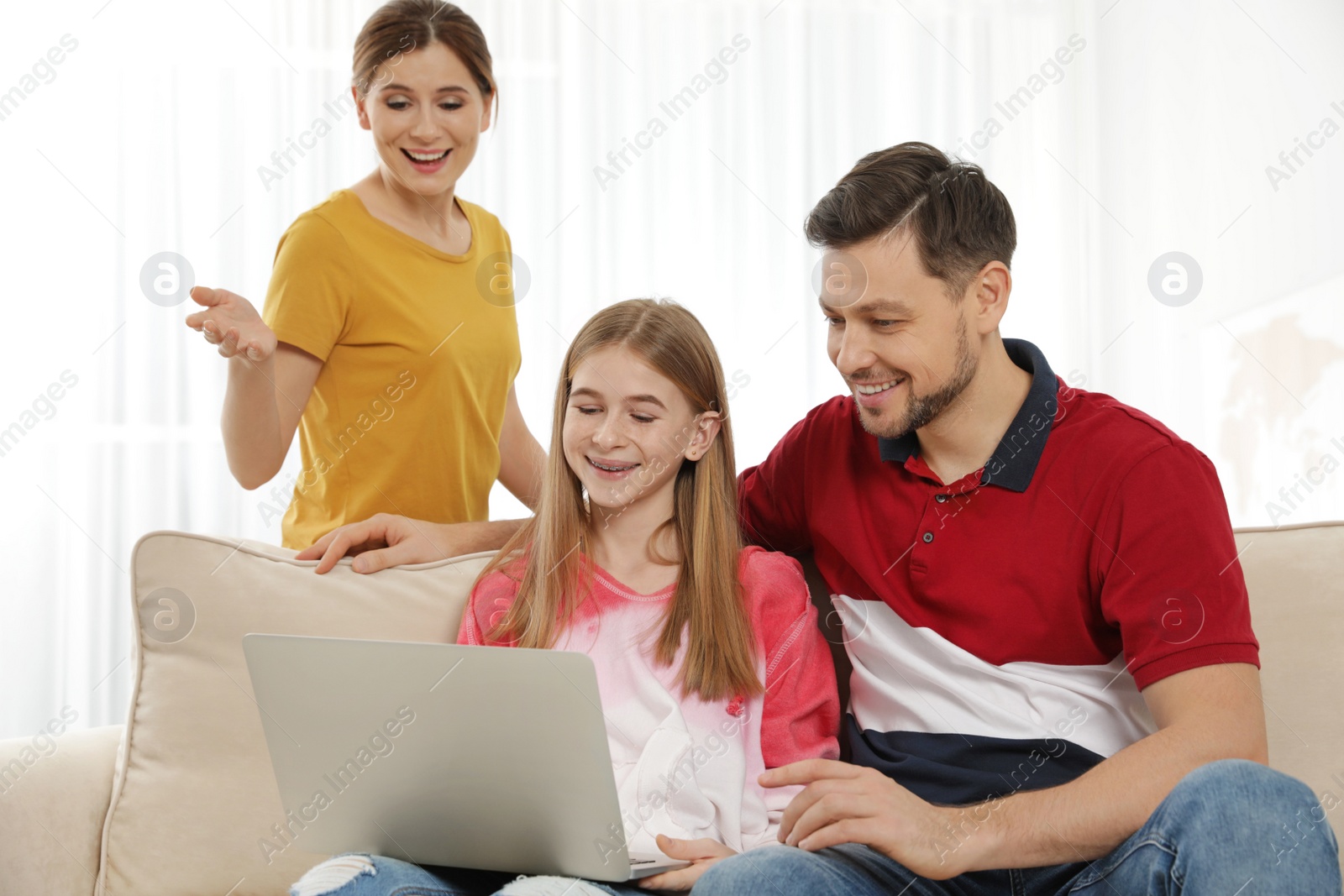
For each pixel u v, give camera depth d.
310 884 0.89
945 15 2.89
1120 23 2.87
